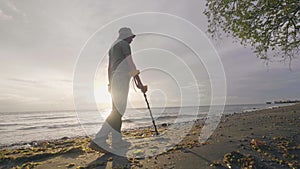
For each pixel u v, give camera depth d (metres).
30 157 3.46
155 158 3.07
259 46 6.55
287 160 2.64
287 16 5.48
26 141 11.41
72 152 3.85
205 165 2.63
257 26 5.88
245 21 5.87
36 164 3.10
